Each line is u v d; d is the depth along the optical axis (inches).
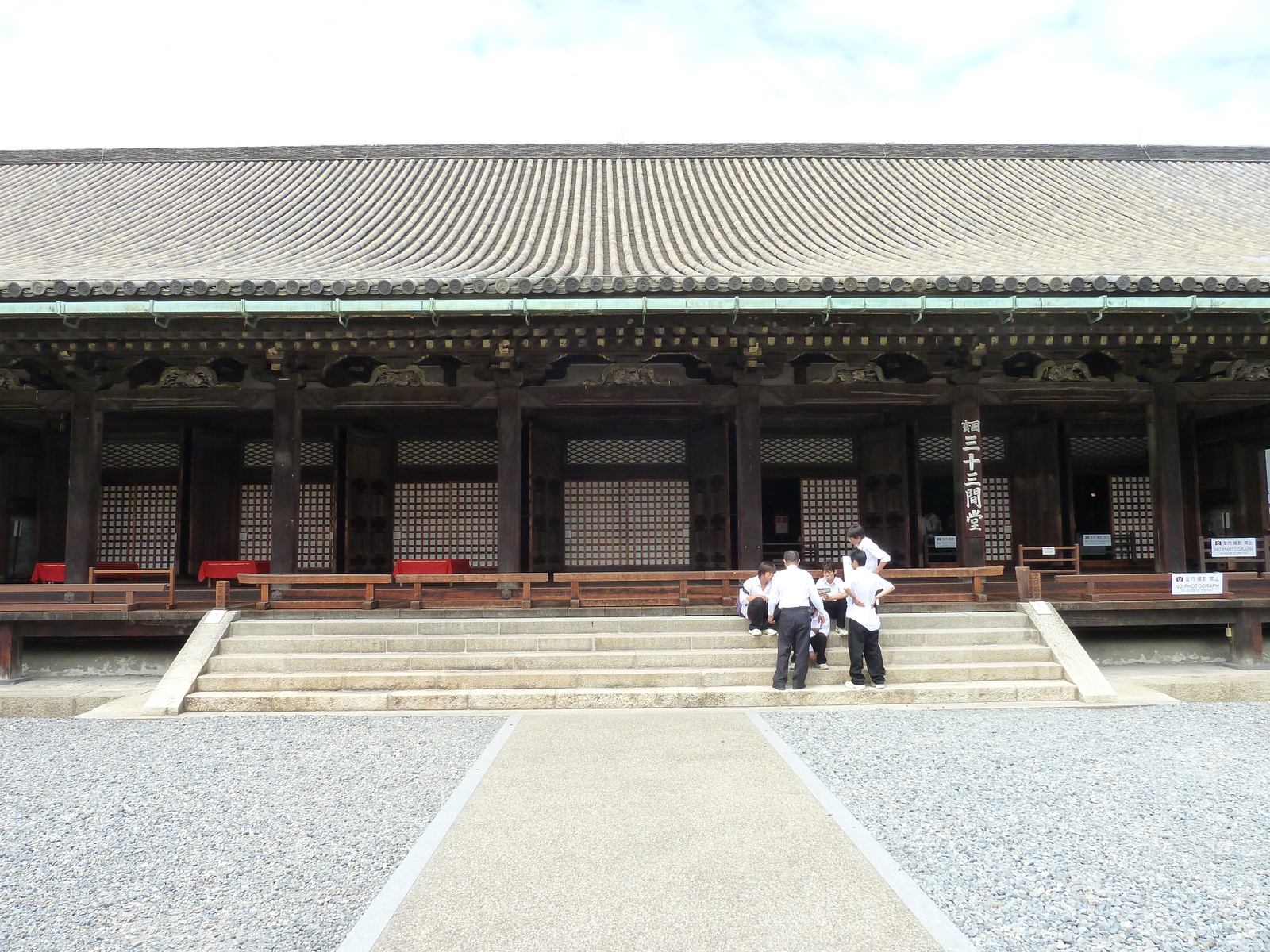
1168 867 161.9
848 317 385.1
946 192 674.8
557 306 361.7
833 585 339.9
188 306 357.1
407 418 544.7
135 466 545.6
